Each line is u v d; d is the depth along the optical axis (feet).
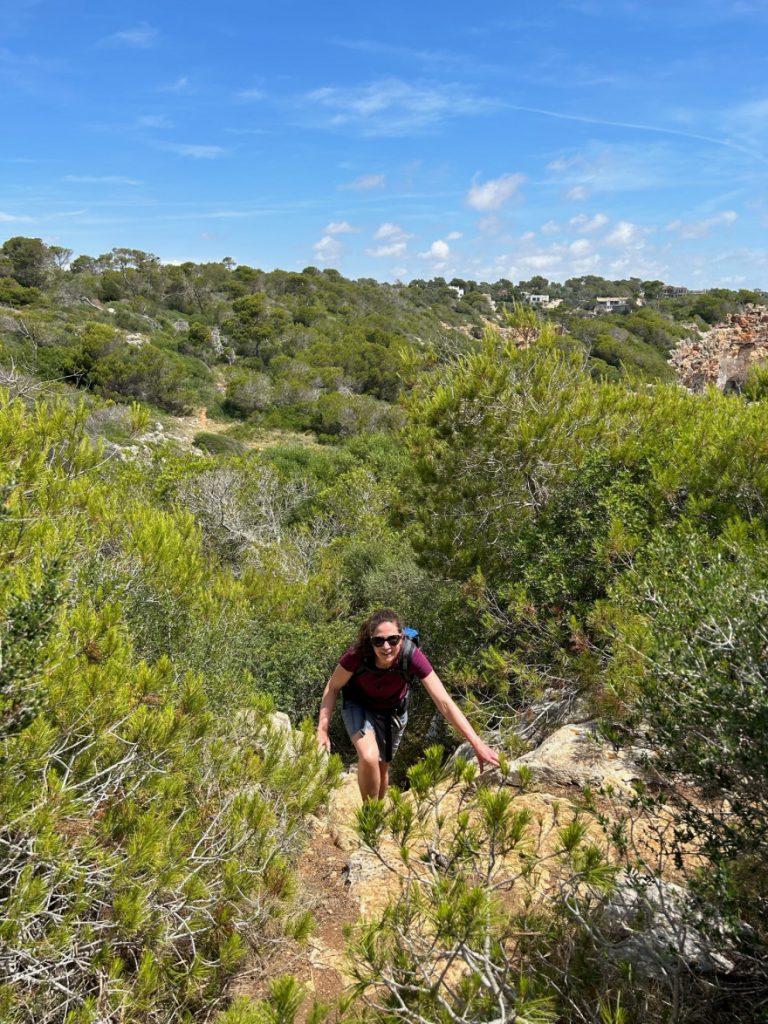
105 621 11.37
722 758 8.15
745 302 281.95
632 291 426.10
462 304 319.47
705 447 22.03
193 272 255.70
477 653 25.40
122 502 22.94
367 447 90.33
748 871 8.19
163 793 10.66
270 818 11.34
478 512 29.37
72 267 271.90
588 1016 7.60
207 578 26.89
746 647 8.54
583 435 27.63
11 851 8.55
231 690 17.02
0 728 8.07
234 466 56.18
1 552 12.58
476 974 7.23
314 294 262.47
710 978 8.23
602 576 20.84
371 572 38.88
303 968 10.83
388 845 13.78
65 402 20.52
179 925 9.83
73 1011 7.84
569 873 10.00
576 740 15.64
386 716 13.29
